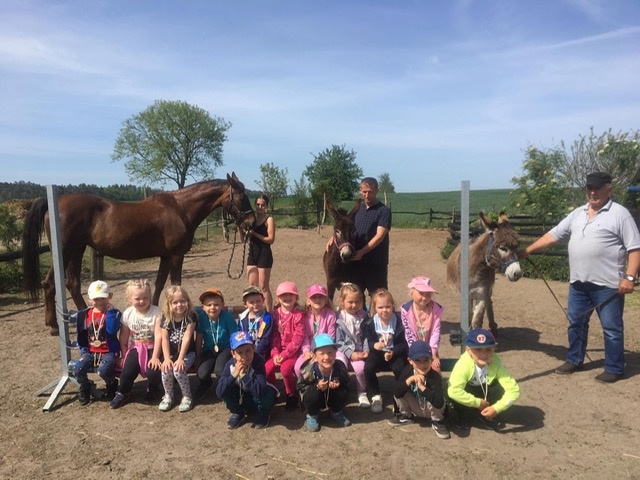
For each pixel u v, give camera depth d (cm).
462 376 347
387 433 352
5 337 607
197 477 295
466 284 416
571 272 466
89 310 414
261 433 354
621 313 443
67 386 445
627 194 1173
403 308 411
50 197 418
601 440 339
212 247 1791
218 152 4756
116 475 298
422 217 3238
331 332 404
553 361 511
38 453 326
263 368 368
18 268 972
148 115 4466
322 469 303
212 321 416
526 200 1284
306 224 2625
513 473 297
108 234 594
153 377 398
